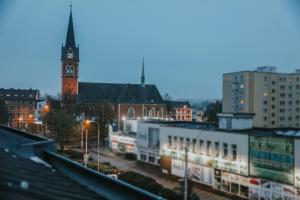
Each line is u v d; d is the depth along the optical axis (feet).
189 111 541.34
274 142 117.50
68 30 421.18
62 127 221.46
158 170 177.06
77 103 358.64
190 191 117.91
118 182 17.95
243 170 128.88
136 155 209.97
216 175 141.08
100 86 428.56
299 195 109.70
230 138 135.23
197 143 151.53
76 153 214.28
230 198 133.90
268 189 119.96
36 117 488.44
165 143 171.22
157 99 427.33
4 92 487.20
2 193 14.39
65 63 413.18
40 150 29.40
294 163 110.93
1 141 34.14
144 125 190.90
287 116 333.01
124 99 409.49
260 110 321.32
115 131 276.21
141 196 16.10
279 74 328.70
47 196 16.16
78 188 20.07
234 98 331.16
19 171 20.35
